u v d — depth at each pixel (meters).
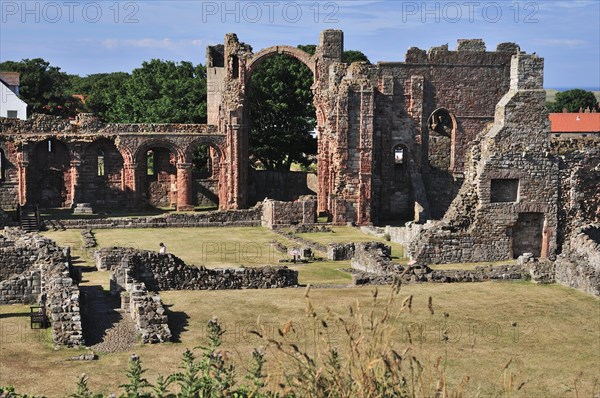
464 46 91.75
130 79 132.38
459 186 92.44
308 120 115.44
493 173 54.34
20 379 27.12
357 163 84.12
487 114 92.62
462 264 53.09
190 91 117.88
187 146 92.62
